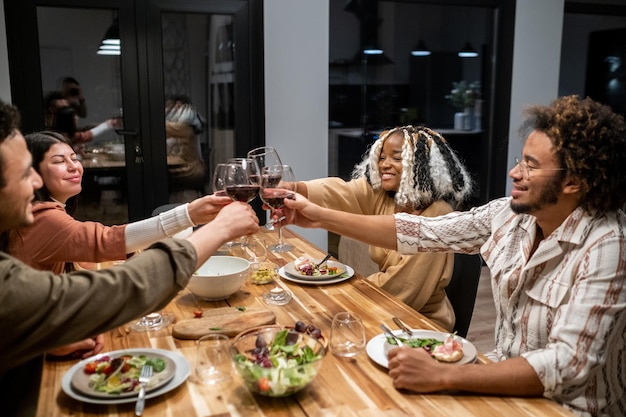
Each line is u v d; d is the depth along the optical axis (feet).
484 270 15.72
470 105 15.92
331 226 5.92
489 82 15.39
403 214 5.98
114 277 3.21
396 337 4.80
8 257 3.07
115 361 4.16
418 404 3.85
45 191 5.98
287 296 5.90
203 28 12.37
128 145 12.23
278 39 12.59
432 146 7.13
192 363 4.42
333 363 4.42
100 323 3.12
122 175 12.32
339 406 3.80
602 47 17.34
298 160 13.25
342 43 14.83
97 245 5.49
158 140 12.43
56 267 5.65
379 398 3.92
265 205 6.24
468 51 15.56
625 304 4.12
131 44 11.89
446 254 6.68
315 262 7.09
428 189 7.02
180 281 3.45
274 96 12.79
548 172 4.35
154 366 4.17
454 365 4.07
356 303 5.77
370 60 15.17
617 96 17.80
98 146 12.07
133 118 12.17
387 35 15.20
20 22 11.15
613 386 4.49
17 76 11.30
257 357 4.04
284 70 12.75
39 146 5.89
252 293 6.06
